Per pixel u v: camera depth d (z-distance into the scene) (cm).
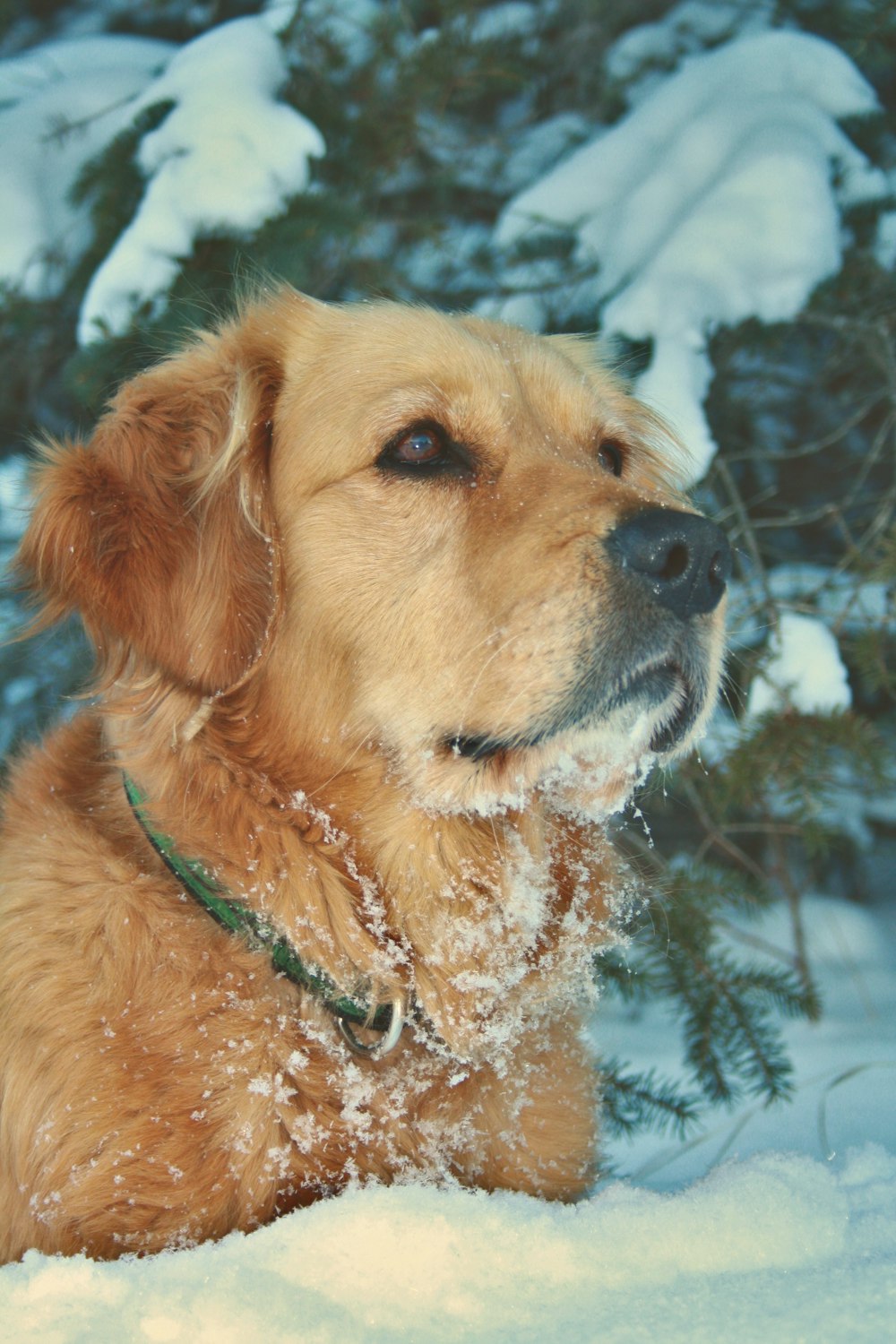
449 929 269
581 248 457
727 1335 177
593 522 251
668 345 409
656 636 249
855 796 568
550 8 527
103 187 416
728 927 452
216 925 253
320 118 440
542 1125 272
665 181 441
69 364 397
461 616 254
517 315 464
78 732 293
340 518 265
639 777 276
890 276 452
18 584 283
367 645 260
